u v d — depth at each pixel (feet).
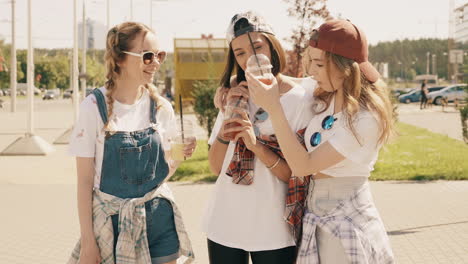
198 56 96.37
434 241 19.76
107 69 9.25
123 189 9.12
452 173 32.89
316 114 8.99
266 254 9.32
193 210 24.71
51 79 378.12
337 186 8.63
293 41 42.01
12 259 18.25
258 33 9.40
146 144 9.30
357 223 8.48
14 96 124.67
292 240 9.32
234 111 8.99
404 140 54.95
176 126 9.54
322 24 8.48
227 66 10.07
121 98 9.37
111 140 9.07
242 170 9.35
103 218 9.05
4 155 44.70
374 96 8.30
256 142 9.01
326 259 8.53
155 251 9.36
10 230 21.70
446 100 112.88
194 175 33.42
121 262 8.87
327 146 8.29
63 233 21.27
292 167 8.29
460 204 25.52
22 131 71.41
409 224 22.12
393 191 28.73
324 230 8.48
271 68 9.15
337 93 8.66
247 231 9.32
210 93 44.93
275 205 9.31
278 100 8.21
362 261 8.22
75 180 32.94
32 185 31.22
